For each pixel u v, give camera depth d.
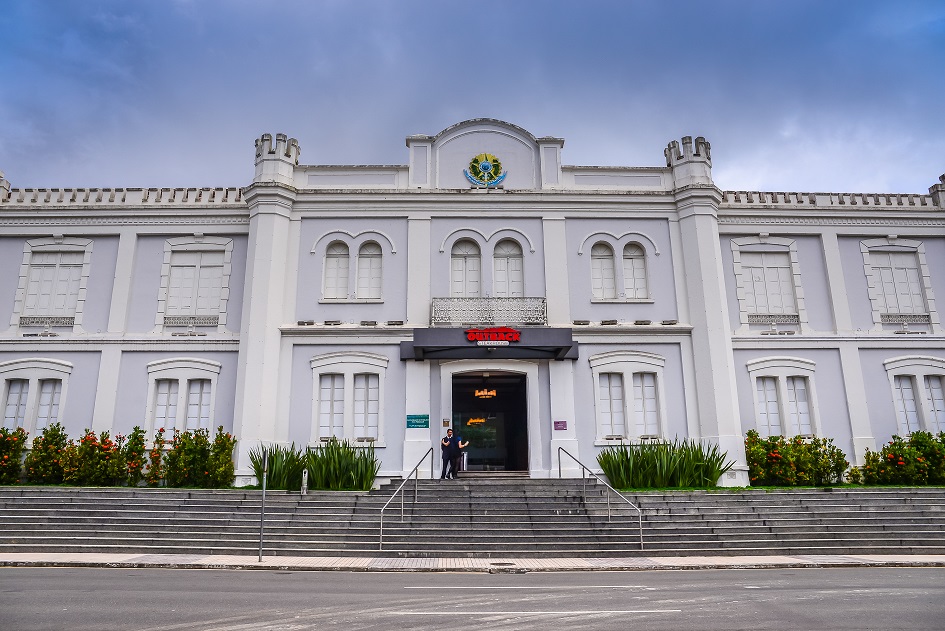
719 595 9.05
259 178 21.38
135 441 18.89
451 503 15.56
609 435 20.14
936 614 7.73
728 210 22.28
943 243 22.91
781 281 22.28
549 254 21.34
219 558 12.48
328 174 22.08
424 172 22.08
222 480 18.08
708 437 19.64
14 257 21.88
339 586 9.78
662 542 13.62
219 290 21.61
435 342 19.56
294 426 19.88
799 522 14.79
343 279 21.38
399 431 19.83
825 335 21.62
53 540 13.36
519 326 20.41
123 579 10.21
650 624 7.22
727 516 14.93
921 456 19.05
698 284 20.89
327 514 15.03
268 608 7.98
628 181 22.30
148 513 15.00
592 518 14.77
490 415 22.31
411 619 7.45
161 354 20.91
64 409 20.50
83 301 21.42
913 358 21.69
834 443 20.84
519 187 22.09
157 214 21.97
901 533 14.30
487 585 9.96
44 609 7.80
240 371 19.80
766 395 21.33
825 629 6.98
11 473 18.80
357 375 20.47
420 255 21.25
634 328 20.62
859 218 22.67
